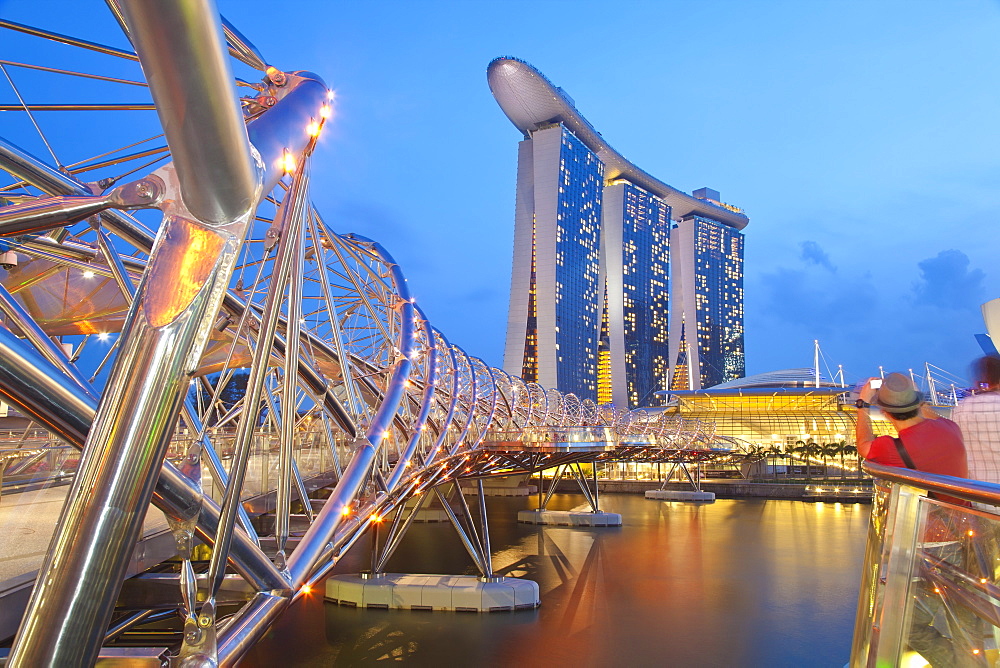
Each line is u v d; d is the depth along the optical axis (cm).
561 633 3098
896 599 428
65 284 1930
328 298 1285
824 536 6128
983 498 293
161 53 223
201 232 306
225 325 1280
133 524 299
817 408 13975
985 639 313
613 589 4031
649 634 3109
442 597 3450
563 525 7044
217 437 1952
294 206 523
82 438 353
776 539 5947
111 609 303
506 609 3450
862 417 562
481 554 3775
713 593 3938
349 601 3500
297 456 2506
